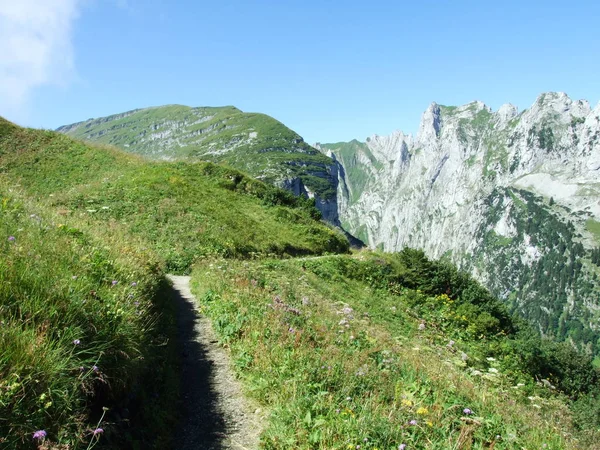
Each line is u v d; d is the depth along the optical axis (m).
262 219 39.41
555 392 16.33
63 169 41.41
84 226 11.99
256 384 7.63
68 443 3.99
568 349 21.59
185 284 18.73
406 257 34.47
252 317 10.48
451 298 30.72
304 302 13.76
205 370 8.62
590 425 10.91
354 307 20.70
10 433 3.66
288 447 5.71
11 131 46.50
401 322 21.09
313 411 6.29
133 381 5.99
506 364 19.17
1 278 5.13
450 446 5.49
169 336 9.66
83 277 6.54
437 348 16.27
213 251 26.03
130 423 5.48
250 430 6.47
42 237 7.61
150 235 25.97
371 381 7.44
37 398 4.02
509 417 7.25
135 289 8.14
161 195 33.25
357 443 5.47
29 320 4.77
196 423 6.55
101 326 5.64
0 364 4.00
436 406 6.72
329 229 45.62
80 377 4.62
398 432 5.67
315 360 7.91
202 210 32.75
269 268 23.23
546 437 7.00
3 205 8.73
